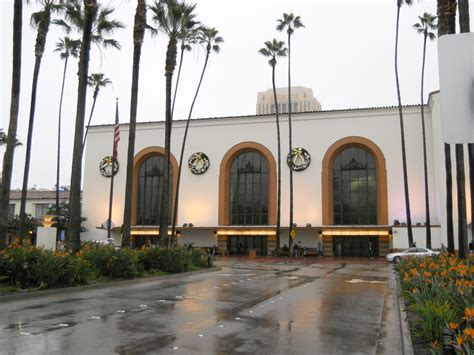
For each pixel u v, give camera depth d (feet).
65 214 163.32
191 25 95.66
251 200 162.09
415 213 143.23
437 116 135.23
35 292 43.60
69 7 84.64
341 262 122.83
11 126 56.54
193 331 28.50
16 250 47.01
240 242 161.79
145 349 23.70
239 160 165.89
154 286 56.39
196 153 165.99
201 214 162.40
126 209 74.95
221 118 166.09
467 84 9.97
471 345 15.43
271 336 27.50
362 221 151.02
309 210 152.56
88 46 64.44
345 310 38.24
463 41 10.12
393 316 35.42
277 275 77.15
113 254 61.62
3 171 55.06
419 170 144.66
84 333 27.12
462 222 48.65
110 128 177.17
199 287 55.72
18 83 57.82
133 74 78.23
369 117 152.15
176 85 130.11
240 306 39.83
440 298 25.13
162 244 87.10
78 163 62.34
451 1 51.72
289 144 151.33
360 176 153.79
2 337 25.77
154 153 172.24
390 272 86.17
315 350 24.23
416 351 21.70
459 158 48.96
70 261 50.83
